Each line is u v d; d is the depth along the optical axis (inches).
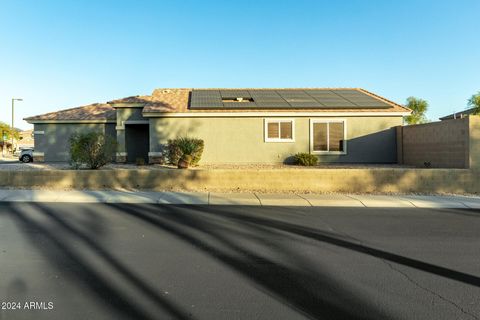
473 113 1406.3
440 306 169.8
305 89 1082.7
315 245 270.7
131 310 162.4
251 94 1002.7
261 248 261.4
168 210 407.8
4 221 340.5
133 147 968.3
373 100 929.5
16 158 1740.9
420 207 440.8
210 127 860.0
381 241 282.8
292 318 156.6
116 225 328.8
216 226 330.3
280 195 510.3
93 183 563.8
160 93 1040.8
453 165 647.8
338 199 481.1
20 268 214.2
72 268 215.2
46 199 469.1
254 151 863.7
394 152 863.7
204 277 203.8
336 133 866.8
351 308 167.0
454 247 267.3
